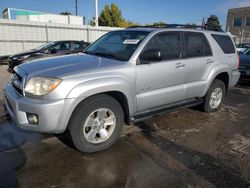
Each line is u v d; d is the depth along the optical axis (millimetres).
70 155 3203
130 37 3918
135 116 3656
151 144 3596
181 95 4219
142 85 3561
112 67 3260
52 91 2797
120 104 3539
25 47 17766
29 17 25656
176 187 2617
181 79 4156
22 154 3203
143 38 3699
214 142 3734
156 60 3520
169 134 3975
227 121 4684
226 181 2748
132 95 3459
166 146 3547
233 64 5250
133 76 3412
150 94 3688
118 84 3221
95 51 4121
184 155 3301
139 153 3312
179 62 4055
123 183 2654
